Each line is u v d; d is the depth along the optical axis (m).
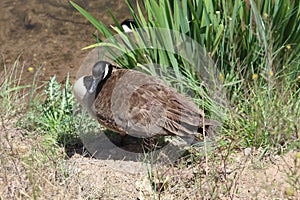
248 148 10.63
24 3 17.95
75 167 10.44
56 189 9.64
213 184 9.71
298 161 10.05
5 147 10.70
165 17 11.68
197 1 11.97
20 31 16.88
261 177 9.79
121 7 17.66
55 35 16.67
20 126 11.62
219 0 12.11
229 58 11.72
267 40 11.64
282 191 9.47
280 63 11.90
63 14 17.50
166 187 9.93
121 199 9.76
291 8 11.78
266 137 10.60
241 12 11.88
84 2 17.97
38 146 10.86
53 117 11.95
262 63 11.43
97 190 9.81
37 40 16.47
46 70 15.13
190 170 10.31
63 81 14.55
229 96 11.50
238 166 10.20
